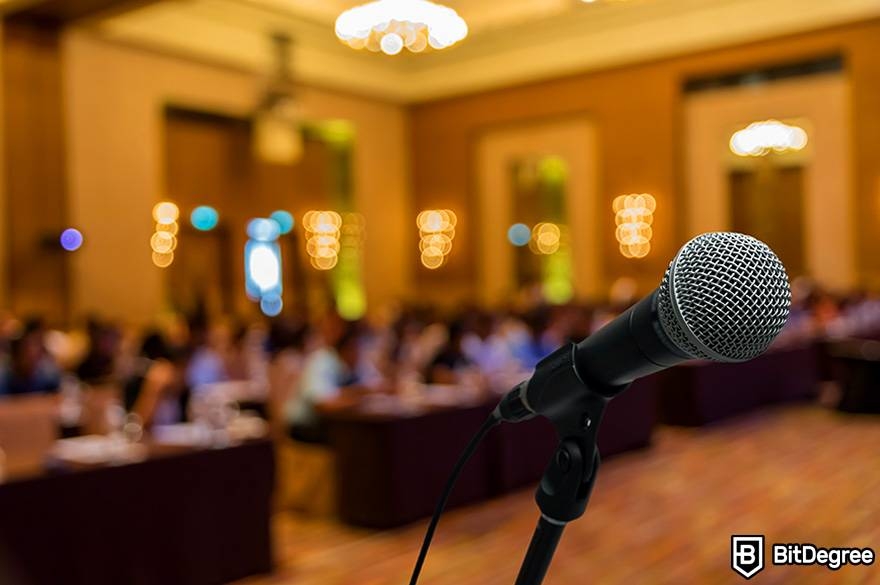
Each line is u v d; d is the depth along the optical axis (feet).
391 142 59.47
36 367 24.34
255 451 14.67
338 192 58.34
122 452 13.41
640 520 17.69
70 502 11.93
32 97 38.22
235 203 52.21
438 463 18.83
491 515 18.69
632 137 51.26
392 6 29.66
